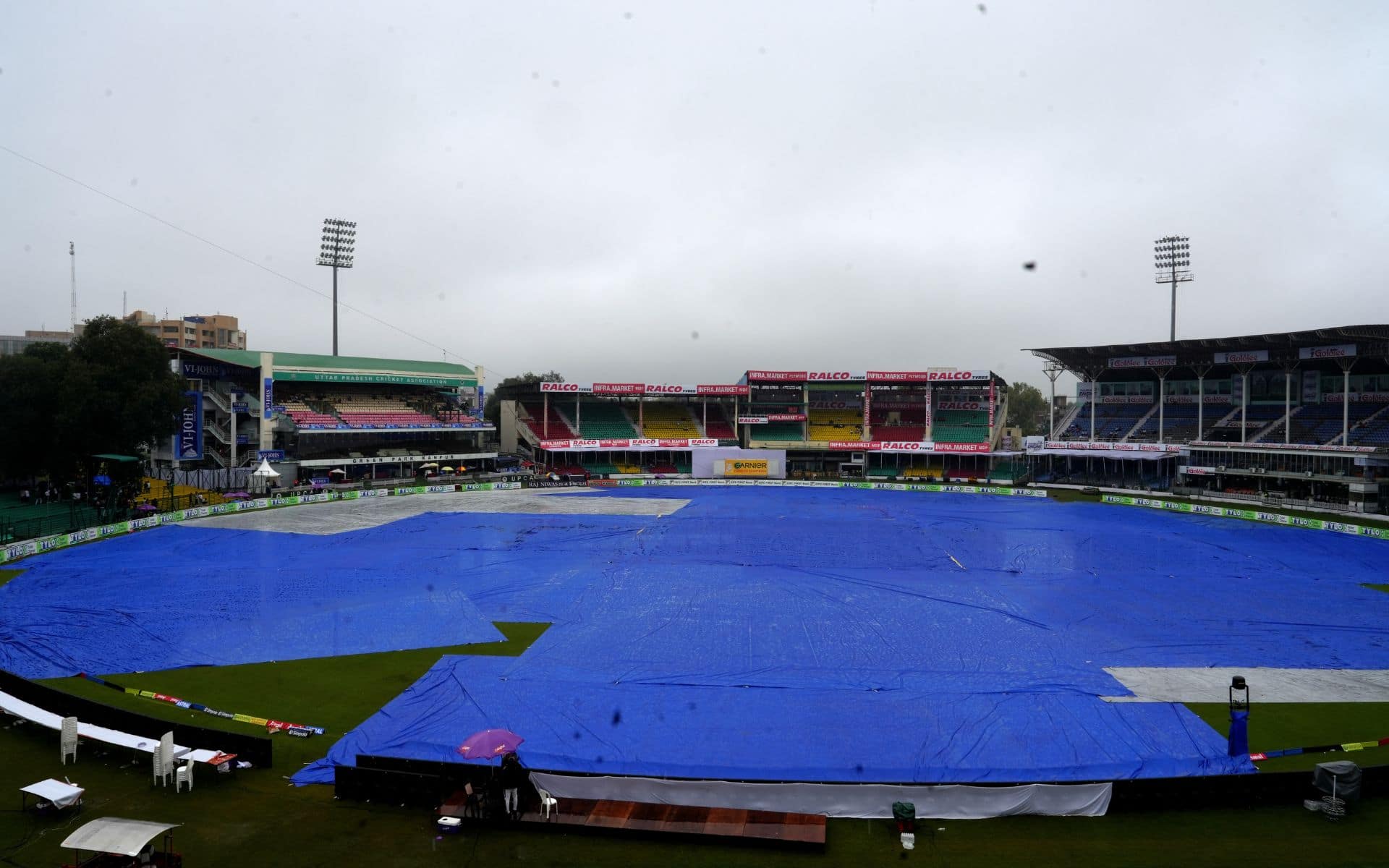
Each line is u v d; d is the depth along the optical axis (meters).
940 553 57.38
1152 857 17.19
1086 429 110.44
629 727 25.31
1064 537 64.50
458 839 17.73
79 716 23.34
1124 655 33.59
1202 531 68.12
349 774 19.64
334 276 120.38
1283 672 31.48
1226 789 19.52
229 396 96.19
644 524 70.44
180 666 31.33
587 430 122.75
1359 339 79.81
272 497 83.12
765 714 26.52
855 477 115.06
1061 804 19.16
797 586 46.12
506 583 46.44
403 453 106.81
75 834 15.02
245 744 21.59
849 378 118.56
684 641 35.06
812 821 18.33
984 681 30.11
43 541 54.69
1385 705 27.98
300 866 16.45
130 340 70.00
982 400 127.25
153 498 76.88
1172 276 117.19
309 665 31.56
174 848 17.09
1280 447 84.00
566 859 16.92
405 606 40.94
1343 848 17.56
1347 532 66.62
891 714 26.58
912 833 18.08
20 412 67.50
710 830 17.84
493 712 26.41
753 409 128.62
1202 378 98.56
